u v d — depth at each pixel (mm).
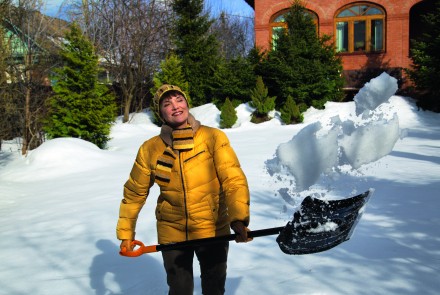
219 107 21906
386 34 21453
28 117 14758
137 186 2648
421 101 17859
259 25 23375
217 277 2521
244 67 21797
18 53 15734
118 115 26469
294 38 20031
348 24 22156
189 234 2531
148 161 2602
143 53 25312
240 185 2396
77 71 15016
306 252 2053
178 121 2488
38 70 15508
